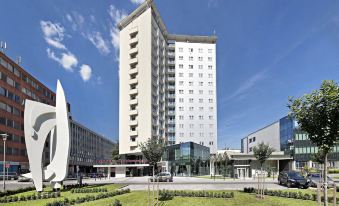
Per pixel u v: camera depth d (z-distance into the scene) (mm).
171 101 105875
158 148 23578
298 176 32938
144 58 85500
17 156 81125
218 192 23781
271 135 99812
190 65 107562
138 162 80125
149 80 83688
